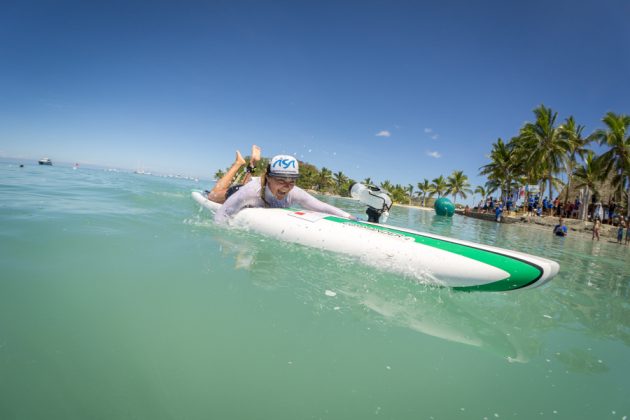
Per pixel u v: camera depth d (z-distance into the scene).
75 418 0.86
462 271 2.12
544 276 1.93
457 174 50.69
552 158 23.91
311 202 3.79
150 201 5.29
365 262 2.45
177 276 1.87
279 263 2.30
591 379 1.32
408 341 1.45
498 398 1.14
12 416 0.84
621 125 20.17
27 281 1.61
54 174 11.10
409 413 1.02
